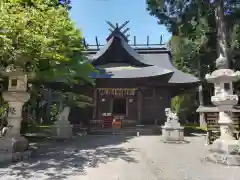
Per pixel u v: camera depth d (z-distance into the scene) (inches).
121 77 671.1
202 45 682.2
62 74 427.2
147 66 812.0
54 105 844.0
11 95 282.2
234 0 619.8
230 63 673.6
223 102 266.7
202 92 807.1
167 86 730.2
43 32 262.1
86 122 756.0
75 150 333.1
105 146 371.6
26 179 191.6
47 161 260.5
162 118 740.0
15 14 237.1
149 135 545.0
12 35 237.0
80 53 526.9
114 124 664.4
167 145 386.9
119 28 863.1
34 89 458.6
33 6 278.5
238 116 363.3
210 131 401.7
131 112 768.9
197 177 203.0
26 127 487.2
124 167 235.6
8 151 262.1
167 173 215.3
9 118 286.5
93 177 199.2
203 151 331.3
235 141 266.4
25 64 303.3
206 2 623.2
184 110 1003.3
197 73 797.2
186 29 697.0
